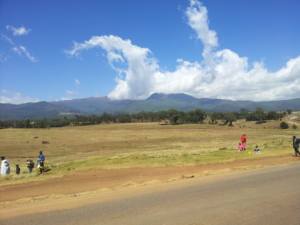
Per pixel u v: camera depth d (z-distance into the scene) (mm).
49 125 139000
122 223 5566
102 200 7438
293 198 7270
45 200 7887
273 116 156750
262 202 6941
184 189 8484
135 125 135500
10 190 10117
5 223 5738
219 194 7758
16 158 36906
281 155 17641
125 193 8211
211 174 11367
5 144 51438
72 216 6070
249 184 9016
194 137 67750
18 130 79938
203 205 6723
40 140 59125
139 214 6109
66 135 72062
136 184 9734
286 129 85500
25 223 5691
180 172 12500
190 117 147875
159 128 107188
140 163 16422
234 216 5926
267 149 23125
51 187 10305
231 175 10828
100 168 15273
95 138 66750
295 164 13398
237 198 7332
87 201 7391
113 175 12688
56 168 17609
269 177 10148
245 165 13867
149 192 8219
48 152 43031
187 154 21750
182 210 6348
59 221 5762
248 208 6461
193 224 5473
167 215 6016
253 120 166375
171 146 46312
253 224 5473
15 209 6879
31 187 10547
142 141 59656
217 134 75438
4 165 15836
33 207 6977
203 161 16203
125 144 53875
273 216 5918
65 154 40719
